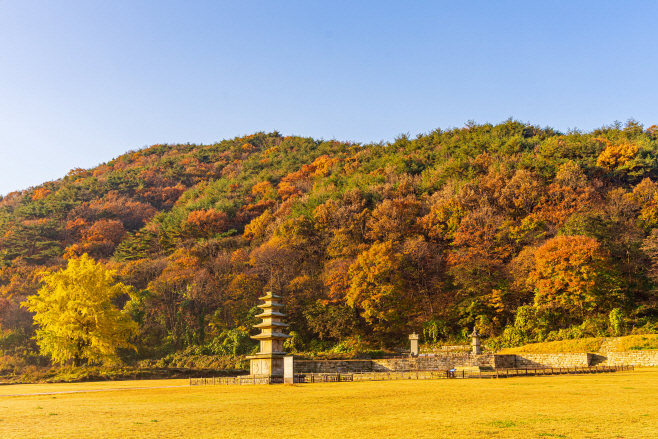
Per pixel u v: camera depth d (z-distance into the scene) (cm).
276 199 14888
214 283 9112
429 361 5606
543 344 6303
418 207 10738
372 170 15188
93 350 6150
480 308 7475
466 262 8031
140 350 7681
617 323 6200
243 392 3416
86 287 6284
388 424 1814
